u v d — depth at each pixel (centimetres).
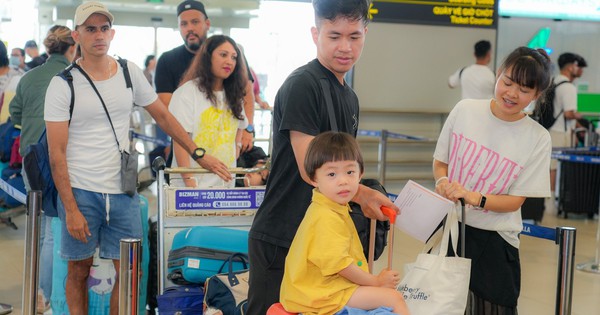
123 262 291
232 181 454
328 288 235
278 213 258
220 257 375
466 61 1042
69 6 1031
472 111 301
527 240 739
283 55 1084
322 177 234
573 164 866
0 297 488
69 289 367
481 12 1029
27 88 449
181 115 448
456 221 281
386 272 240
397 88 1024
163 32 1088
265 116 768
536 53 281
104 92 349
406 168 1044
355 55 250
